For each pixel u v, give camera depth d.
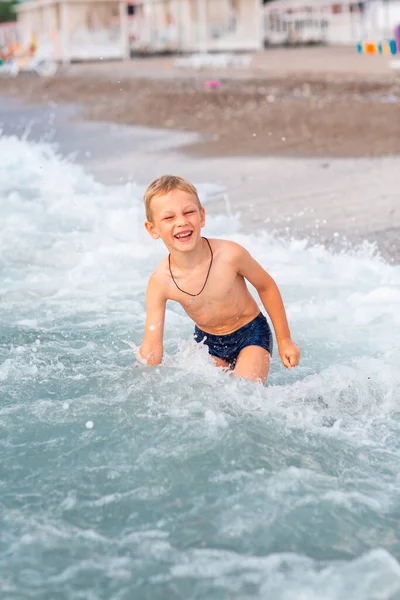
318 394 6.18
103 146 21.94
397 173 15.50
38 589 4.02
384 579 4.02
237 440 5.43
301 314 8.22
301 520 4.57
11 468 5.18
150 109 29.44
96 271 10.11
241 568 4.15
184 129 24.45
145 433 5.56
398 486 4.95
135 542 4.39
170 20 66.88
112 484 4.97
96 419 5.81
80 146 22.16
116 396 6.18
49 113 31.41
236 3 65.06
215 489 4.89
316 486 4.91
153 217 6.49
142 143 22.17
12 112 32.66
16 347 7.45
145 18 69.88
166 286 6.76
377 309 8.27
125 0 61.75
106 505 4.75
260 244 10.91
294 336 7.66
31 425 5.75
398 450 5.41
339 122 22.25
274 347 7.54
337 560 4.21
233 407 5.92
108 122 27.56
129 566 4.18
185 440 5.45
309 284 9.20
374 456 5.31
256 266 6.78
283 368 6.96
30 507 4.75
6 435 5.61
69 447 5.43
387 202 13.09
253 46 66.31
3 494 4.89
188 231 6.38
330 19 77.12
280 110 25.39
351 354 7.19
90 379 6.56
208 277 6.66
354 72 39.34
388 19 71.12
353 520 4.58
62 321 8.27
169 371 6.56
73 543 4.39
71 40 60.94
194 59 52.44
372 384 6.39
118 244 11.30
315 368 6.91
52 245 11.30
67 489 4.93
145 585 4.03
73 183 15.90
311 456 5.28
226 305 6.75
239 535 4.44
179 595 3.96
